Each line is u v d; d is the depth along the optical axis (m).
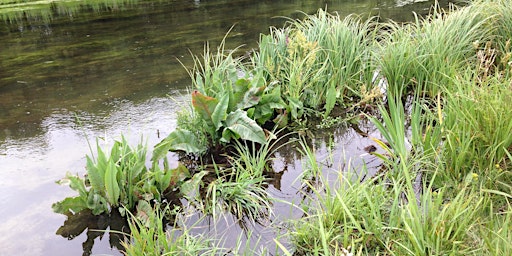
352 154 3.18
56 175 3.01
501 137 2.47
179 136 3.14
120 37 6.61
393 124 3.05
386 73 3.97
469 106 2.71
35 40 6.64
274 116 3.76
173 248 2.08
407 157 2.78
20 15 8.47
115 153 2.69
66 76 5.00
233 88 3.48
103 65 5.34
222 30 6.74
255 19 7.36
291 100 3.63
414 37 4.15
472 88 2.80
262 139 3.08
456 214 1.94
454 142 2.57
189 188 2.72
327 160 3.12
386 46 4.20
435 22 4.16
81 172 3.03
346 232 2.03
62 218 2.59
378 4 7.92
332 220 2.22
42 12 8.66
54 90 4.58
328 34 4.09
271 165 3.13
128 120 3.82
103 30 7.06
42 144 3.46
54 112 4.04
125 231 2.48
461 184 2.43
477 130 2.50
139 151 2.80
